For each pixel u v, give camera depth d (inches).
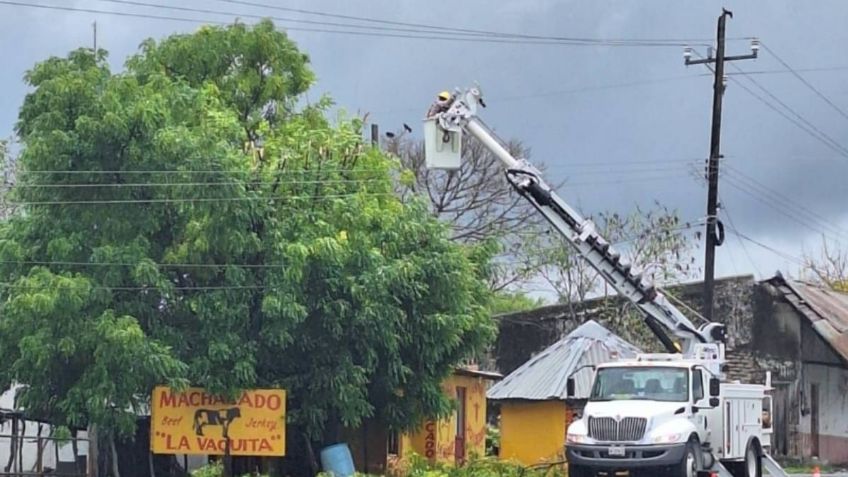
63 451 4722.0
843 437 7086.6
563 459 5000.0
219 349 3882.9
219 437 3944.4
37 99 4003.4
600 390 3880.4
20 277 3892.7
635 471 3641.7
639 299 4087.1
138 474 4493.1
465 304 4306.1
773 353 7027.6
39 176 3944.4
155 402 3956.7
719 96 5492.1
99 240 3973.9
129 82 4020.7
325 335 4065.0
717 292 7052.2
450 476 4271.7
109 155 3956.7
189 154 3924.7
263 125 4436.5
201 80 4726.9
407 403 4318.4
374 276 4023.1
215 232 3924.7
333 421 4301.2
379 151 4419.3
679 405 3745.1
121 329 3720.5
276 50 4803.2
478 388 5841.5
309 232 3998.5
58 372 3939.5
